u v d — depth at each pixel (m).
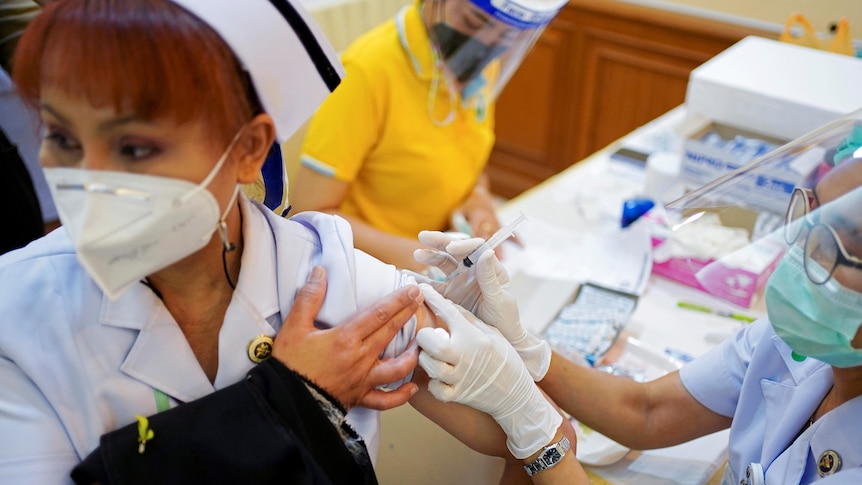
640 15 2.87
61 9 0.57
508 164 3.70
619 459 1.12
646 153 2.08
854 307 0.73
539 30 1.58
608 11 2.96
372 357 0.77
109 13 0.56
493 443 0.95
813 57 1.90
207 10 0.59
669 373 1.16
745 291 1.45
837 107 1.60
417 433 1.17
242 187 0.78
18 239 1.51
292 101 0.70
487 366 0.84
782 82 1.74
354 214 1.79
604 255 1.63
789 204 0.90
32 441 0.69
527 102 3.45
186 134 0.60
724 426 1.11
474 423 0.93
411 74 1.60
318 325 0.80
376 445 0.86
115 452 0.67
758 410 1.02
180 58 0.57
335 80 0.73
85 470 0.67
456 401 0.85
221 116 0.62
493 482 1.15
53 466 0.69
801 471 0.86
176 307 0.75
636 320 1.44
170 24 0.57
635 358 1.33
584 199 1.86
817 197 0.81
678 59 2.88
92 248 0.60
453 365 0.82
